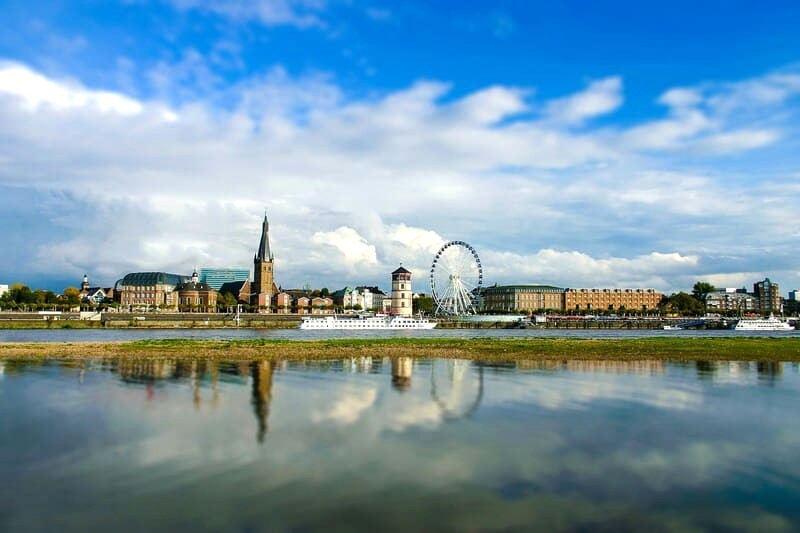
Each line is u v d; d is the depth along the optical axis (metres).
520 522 25.19
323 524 24.72
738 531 24.67
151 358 85.31
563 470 31.72
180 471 30.91
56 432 38.62
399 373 69.75
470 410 46.88
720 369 76.94
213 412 45.16
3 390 55.03
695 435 39.38
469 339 143.50
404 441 36.97
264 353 94.00
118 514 25.55
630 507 26.97
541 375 68.88
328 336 193.50
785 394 56.03
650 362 85.44
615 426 41.62
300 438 37.44
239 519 25.12
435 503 27.03
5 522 24.77
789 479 30.81
